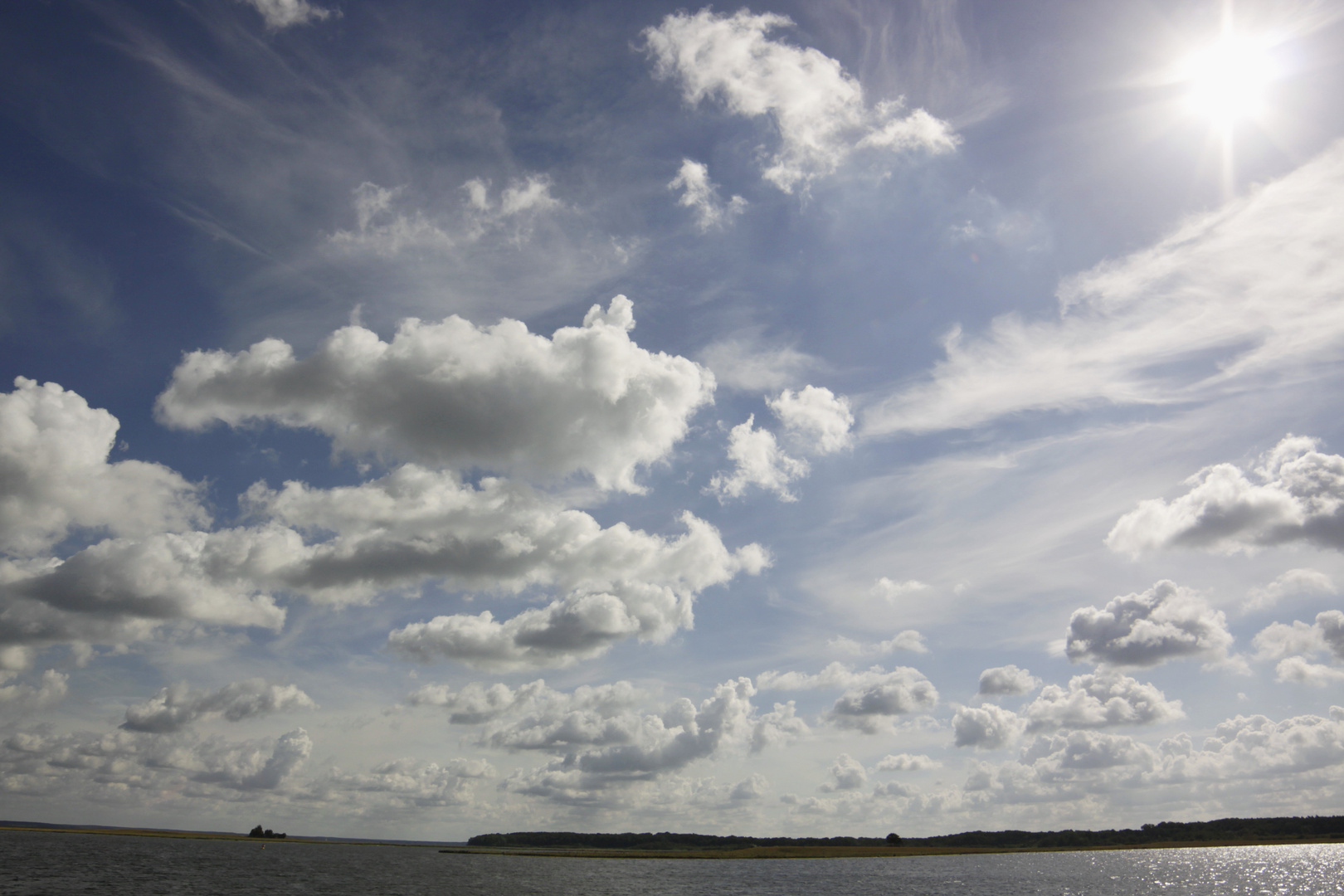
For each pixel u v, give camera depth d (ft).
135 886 428.56
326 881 522.88
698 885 554.05
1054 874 650.02
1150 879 591.78
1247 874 622.54
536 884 555.28
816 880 604.90
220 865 634.43
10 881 423.64
